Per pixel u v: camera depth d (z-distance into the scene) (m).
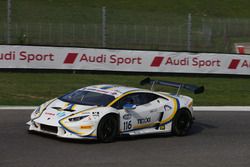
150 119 42.22
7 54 81.06
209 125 51.91
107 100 40.00
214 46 148.88
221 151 39.00
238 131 49.22
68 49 84.31
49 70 83.69
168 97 45.00
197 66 90.56
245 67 93.56
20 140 37.81
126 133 40.28
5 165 29.91
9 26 88.75
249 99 75.94
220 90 81.69
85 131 37.09
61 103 40.06
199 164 33.62
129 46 138.38
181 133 44.84
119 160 33.12
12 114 51.81
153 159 34.25
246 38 167.50
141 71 87.88
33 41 137.88
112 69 86.62
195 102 69.44
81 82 78.88
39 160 31.66
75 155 33.69
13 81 75.81
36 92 69.69
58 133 36.88
